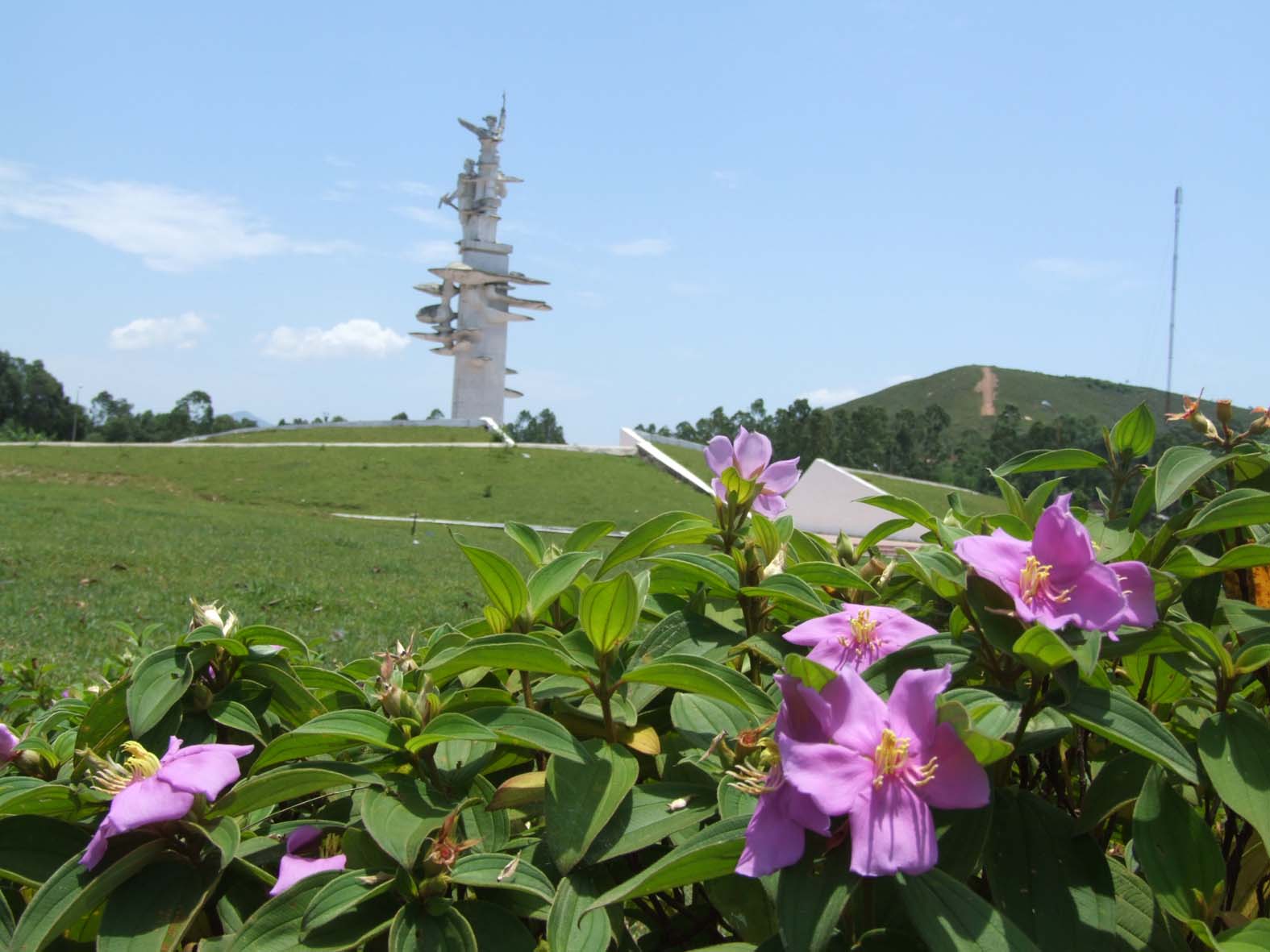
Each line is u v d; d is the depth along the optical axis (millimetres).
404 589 13836
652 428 58688
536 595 1630
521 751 1641
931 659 1296
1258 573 1752
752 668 1747
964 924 1037
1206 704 1440
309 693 1656
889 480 45719
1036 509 1852
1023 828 1246
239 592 12445
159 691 1535
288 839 1478
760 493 1844
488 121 57719
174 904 1285
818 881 1047
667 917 1622
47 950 1401
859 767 1028
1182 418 1840
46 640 8594
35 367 81500
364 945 1307
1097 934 1166
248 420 91750
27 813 1430
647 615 1935
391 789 1379
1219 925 1259
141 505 28703
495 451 50469
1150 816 1204
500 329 59219
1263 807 1163
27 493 28969
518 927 1274
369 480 43125
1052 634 1086
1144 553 1541
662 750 1598
